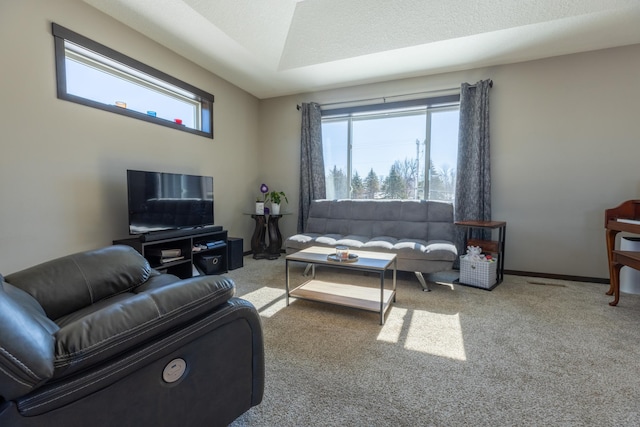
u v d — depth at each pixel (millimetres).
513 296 2615
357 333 1935
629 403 1273
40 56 2082
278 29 2902
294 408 1254
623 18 2439
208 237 3398
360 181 4164
